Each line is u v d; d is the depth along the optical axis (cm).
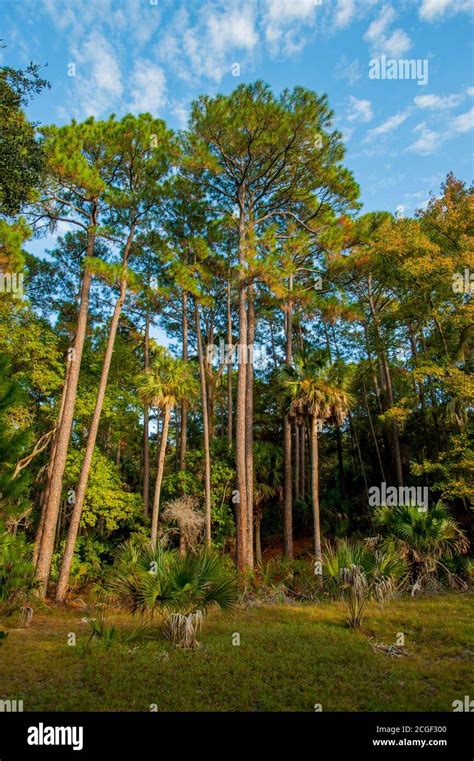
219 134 1953
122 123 1859
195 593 862
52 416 2078
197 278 2248
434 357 2111
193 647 849
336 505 2430
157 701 632
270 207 2334
